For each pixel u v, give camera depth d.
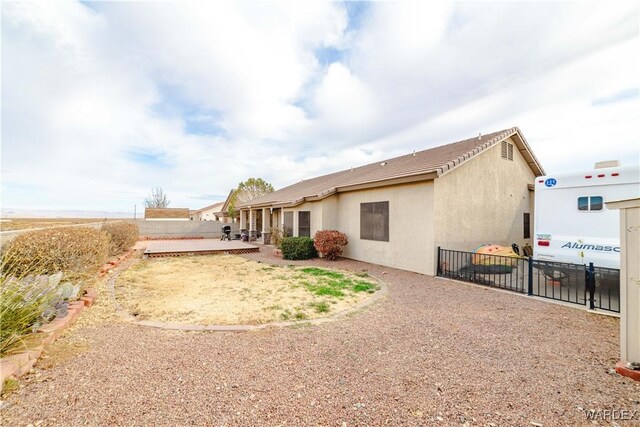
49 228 6.41
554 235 7.04
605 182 6.32
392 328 4.33
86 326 4.23
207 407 2.42
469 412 2.39
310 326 4.39
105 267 8.55
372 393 2.65
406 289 6.75
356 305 5.50
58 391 2.60
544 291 6.68
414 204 8.95
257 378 2.89
